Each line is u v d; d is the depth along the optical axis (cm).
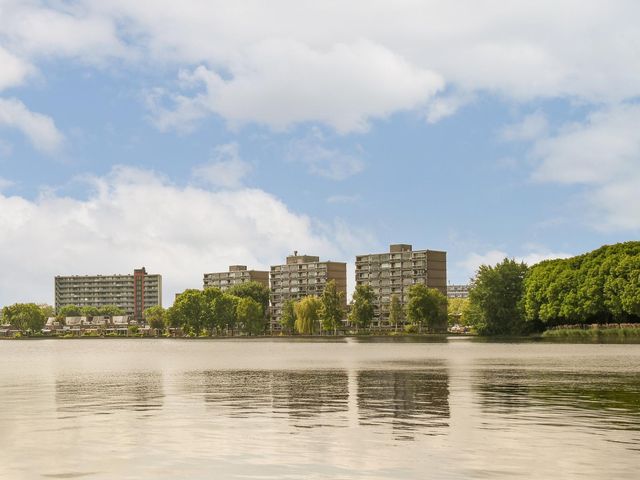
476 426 2502
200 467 1856
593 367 5912
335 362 7550
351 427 2509
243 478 1733
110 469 1842
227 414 2897
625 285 13912
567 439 2216
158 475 1772
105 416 2872
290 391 3934
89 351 15325
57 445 2189
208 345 19375
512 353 9462
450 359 7894
